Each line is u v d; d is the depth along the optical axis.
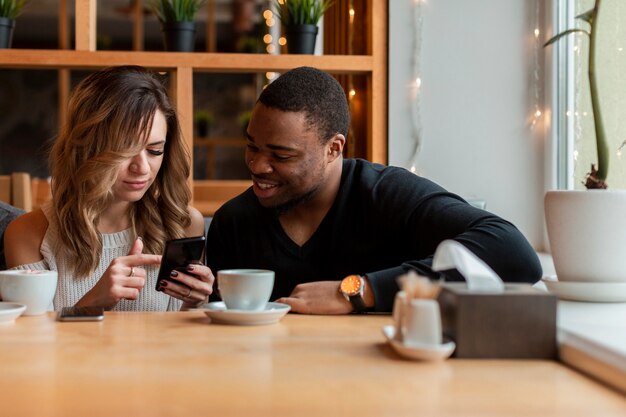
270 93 1.53
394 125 2.61
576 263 1.46
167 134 1.97
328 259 1.73
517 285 1.10
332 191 1.71
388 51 2.62
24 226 1.93
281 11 2.70
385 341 1.11
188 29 2.63
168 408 0.78
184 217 2.03
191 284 1.54
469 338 1.01
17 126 8.12
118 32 8.43
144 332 1.17
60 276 1.89
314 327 1.22
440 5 2.59
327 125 1.56
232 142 7.88
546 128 2.55
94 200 1.84
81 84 1.90
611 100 2.12
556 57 2.47
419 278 1.04
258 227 1.76
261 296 1.28
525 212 2.60
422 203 1.65
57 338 1.11
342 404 0.80
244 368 0.94
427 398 0.83
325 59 2.61
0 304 1.29
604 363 0.89
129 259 1.55
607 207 1.43
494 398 0.83
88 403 0.80
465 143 2.60
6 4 2.63
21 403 0.80
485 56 2.59
